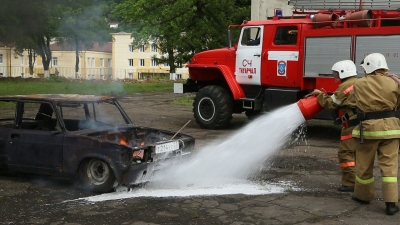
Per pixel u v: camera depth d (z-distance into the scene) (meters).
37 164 6.45
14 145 6.59
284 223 5.05
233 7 26.08
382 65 5.44
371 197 5.67
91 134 6.43
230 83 11.77
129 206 5.58
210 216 5.25
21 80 37.38
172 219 5.15
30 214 5.33
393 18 9.62
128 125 7.11
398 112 5.44
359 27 9.93
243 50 11.66
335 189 6.45
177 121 13.65
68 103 6.67
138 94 24.52
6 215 5.30
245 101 11.70
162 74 56.88
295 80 10.77
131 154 5.84
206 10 25.41
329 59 10.20
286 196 6.06
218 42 25.47
